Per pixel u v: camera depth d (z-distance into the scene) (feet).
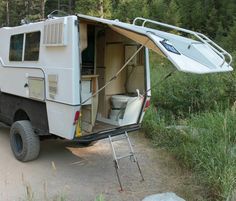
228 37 70.49
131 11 88.33
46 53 18.79
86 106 19.20
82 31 18.21
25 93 20.79
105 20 17.95
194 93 29.48
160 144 23.52
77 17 17.25
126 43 21.24
